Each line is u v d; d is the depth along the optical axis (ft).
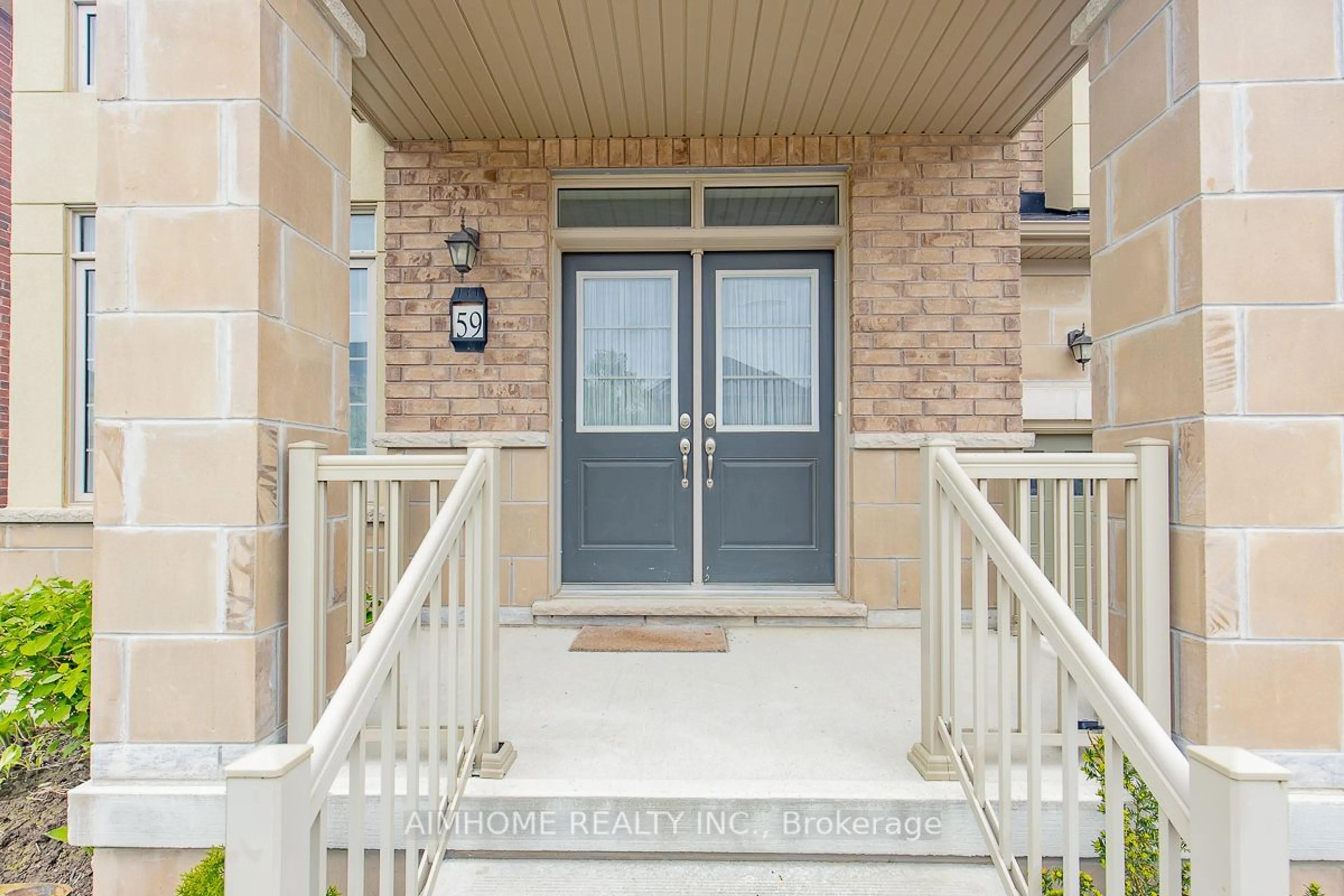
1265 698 6.03
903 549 12.64
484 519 6.79
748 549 13.57
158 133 6.34
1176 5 6.40
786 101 11.51
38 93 14.94
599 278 13.66
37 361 14.92
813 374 13.60
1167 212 6.56
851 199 12.82
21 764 9.32
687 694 9.04
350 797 4.50
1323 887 6.08
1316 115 6.08
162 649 6.29
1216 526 6.08
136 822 6.17
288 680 6.65
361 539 6.69
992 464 6.53
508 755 6.87
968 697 8.91
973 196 12.68
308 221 7.16
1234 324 6.09
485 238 12.78
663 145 12.76
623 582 13.55
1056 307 15.29
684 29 9.57
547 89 11.08
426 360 12.76
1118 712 4.17
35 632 8.16
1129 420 7.16
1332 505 6.06
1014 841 6.26
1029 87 11.10
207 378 6.31
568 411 13.64
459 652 6.04
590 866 6.32
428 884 5.40
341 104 7.82
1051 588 4.95
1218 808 3.36
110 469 6.33
